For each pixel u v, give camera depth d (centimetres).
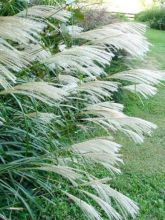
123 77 333
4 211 336
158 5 2228
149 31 1844
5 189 325
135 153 574
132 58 604
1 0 322
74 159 357
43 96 271
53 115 330
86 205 325
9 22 218
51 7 307
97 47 315
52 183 368
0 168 299
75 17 364
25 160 310
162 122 721
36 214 361
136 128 326
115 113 336
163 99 830
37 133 349
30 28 231
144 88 347
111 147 327
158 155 573
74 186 354
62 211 387
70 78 359
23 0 344
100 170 490
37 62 325
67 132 361
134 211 332
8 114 344
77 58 292
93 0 579
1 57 225
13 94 308
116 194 329
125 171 516
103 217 393
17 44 324
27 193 313
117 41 310
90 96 367
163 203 446
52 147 339
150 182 492
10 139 351
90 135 422
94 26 709
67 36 339
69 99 374
